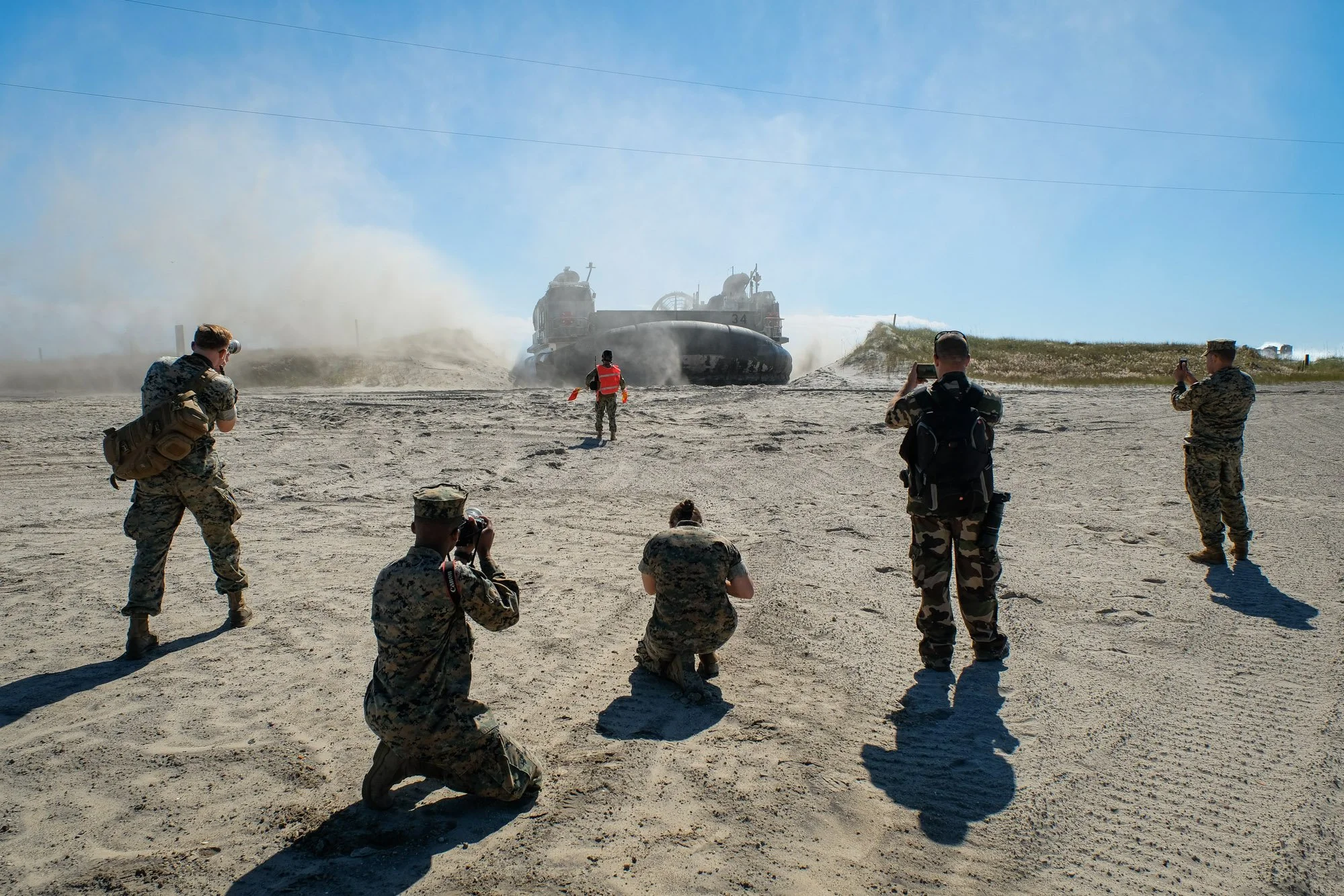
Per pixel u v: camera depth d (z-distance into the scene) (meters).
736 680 4.86
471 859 3.05
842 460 13.13
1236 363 31.89
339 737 4.07
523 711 4.38
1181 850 3.16
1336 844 3.17
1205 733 4.13
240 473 11.93
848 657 5.19
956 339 4.84
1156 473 11.38
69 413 18.19
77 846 3.14
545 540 8.41
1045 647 5.34
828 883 2.93
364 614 5.94
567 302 41.69
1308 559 7.23
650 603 6.32
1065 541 8.10
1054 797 3.54
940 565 4.92
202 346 5.35
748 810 3.42
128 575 6.92
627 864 3.03
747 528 8.90
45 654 5.16
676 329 35.56
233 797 3.51
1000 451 13.37
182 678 4.78
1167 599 6.27
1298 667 4.95
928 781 3.68
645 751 3.93
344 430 16.00
